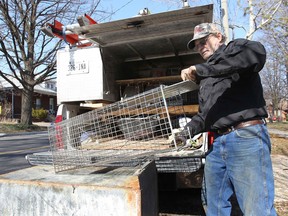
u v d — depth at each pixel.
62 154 2.93
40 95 35.53
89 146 2.98
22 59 19.47
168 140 2.70
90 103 4.24
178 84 2.48
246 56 1.96
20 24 18.41
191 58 5.04
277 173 5.79
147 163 2.70
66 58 4.21
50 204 2.26
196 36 2.49
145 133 2.76
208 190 2.58
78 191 2.19
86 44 4.57
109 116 2.90
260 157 2.15
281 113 44.09
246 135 2.18
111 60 4.47
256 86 2.25
